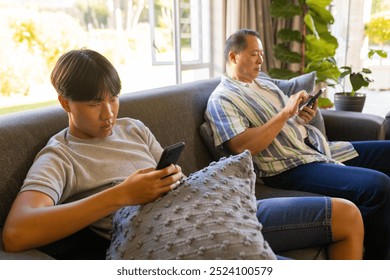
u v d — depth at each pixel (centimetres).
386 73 389
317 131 168
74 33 249
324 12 259
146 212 73
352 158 167
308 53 272
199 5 281
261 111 152
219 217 69
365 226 126
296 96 145
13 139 90
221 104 150
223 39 275
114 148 100
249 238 66
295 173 144
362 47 350
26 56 220
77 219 69
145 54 284
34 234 68
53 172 81
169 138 137
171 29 272
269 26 289
